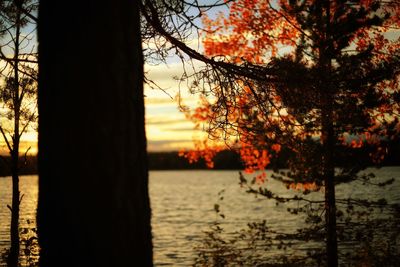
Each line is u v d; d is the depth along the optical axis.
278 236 8.41
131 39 1.92
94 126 1.77
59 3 1.81
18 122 6.97
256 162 8.27
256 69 3.93
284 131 4.64
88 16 1.80
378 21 6.46
